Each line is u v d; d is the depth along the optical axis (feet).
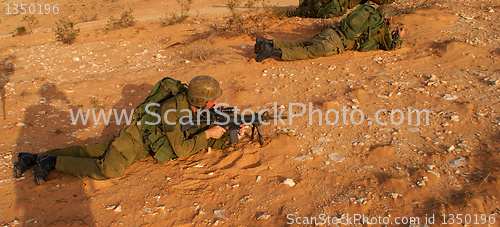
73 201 11.68
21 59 32.27
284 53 24.45
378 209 10.48
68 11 84.79
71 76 26.37
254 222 10.46
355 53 25.21
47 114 19.25
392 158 12.96
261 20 38.06
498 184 10.52
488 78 18.49
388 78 20.31
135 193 12.01
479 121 14.58
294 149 14.24
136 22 47.85
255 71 23.71
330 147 14.19
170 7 64.03
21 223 10.70
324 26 33.12
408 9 33.01
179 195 11.82
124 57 31.09
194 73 24.20
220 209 11.13
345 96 18.56
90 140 16.21
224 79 22.70
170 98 13.26
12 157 14.62
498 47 22.91
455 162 12.12
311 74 22.27
